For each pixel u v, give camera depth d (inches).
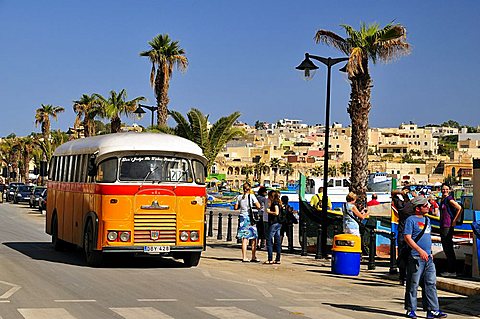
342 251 695.1
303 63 883.4
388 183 2234.3
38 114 3245.6
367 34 892.0
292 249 935.7
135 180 691.4
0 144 4980.3
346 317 451.2
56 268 687.7
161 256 831.7
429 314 457.4
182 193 703.1
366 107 906.7
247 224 797.9
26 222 1598.2
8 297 490.0
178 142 715.4
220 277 646.5
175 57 1606.8
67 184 834.2
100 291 533.0
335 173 5787.4
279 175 5930.1
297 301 514.6
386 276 687.7
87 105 2198.6
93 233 693.3
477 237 634.8
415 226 454.9
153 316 426.9
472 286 582.9
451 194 667.4
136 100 1982.0
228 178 5974.4
